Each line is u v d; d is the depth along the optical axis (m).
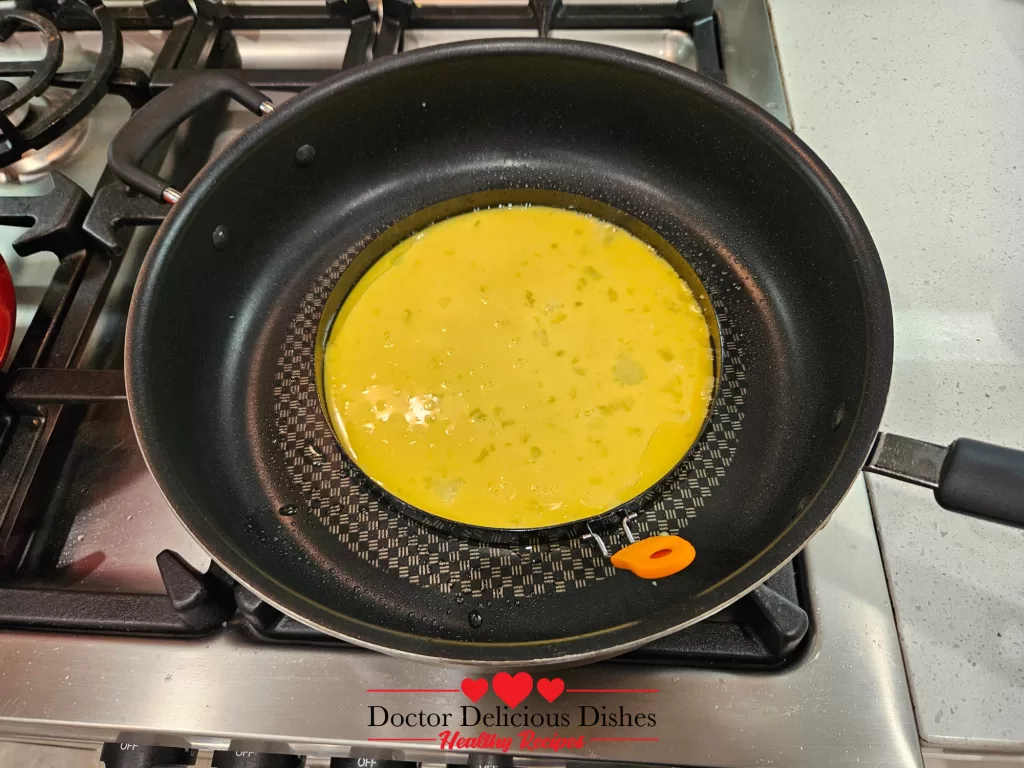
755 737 0.28
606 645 0.23
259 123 0.35
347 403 0.36
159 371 0.31
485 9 0.48
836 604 0.30
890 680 0.28
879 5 0.48
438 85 0.39
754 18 0.48
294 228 0.40
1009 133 0.42
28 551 0.34
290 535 0.31
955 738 0.27
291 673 0.30
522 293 0.38
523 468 0.33
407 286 0.39
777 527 0.30
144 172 0.35
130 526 0.35
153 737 0.30
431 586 0.30
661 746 0.28
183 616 0.29
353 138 0.39
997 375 0.35
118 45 0.44
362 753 0.29
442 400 0.35
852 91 0.44
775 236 0.37
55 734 0.31
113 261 0.40
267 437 0.34
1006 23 0.47
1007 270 0.38
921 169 0.41
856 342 0.31
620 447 0.34
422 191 0.42
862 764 0.27
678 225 0.40
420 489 0.33
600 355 0.36
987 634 0.29
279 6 0.49
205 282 0.35
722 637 0.29
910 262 0.38
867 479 0.32
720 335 0.36
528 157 0.43
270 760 0.29
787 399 0.34
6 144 0.41
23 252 0.39
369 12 0.48
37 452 0.34
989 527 0.31
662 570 0.29
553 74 0.38
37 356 0.36
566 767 0.29
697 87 0.36
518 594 0.30
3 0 0.50
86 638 0.31
